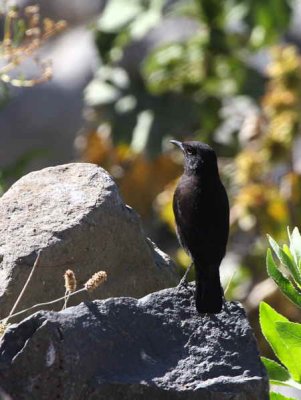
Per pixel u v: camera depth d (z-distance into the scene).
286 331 8.33
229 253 15.50
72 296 9.35
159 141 16.09
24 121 23.28
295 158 16.98
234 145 16.12
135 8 15.77
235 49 16.09
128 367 7.71
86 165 10.06
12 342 7.62
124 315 7.96
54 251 9.30
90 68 23.72
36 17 11.38
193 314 8.16
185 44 16.12
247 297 14.64
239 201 14.86
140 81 16.53
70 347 7.55
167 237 16.94
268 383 7.79
